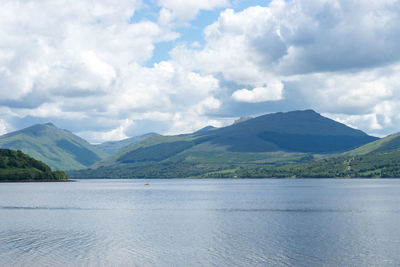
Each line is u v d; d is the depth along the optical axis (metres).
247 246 78.25
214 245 79.56
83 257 70.06
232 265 64.88
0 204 180.00
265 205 167.50
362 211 140.50
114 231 97.38
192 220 118.06
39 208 160.38
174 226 105.50
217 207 160.00
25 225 108.88
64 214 137.00
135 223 112.12
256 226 104.44
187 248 76.94
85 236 90.25
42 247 78.06
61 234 93.12
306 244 79.62
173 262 66.75
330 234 91.00
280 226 104.19
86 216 130.38
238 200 197.50
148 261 67.44
